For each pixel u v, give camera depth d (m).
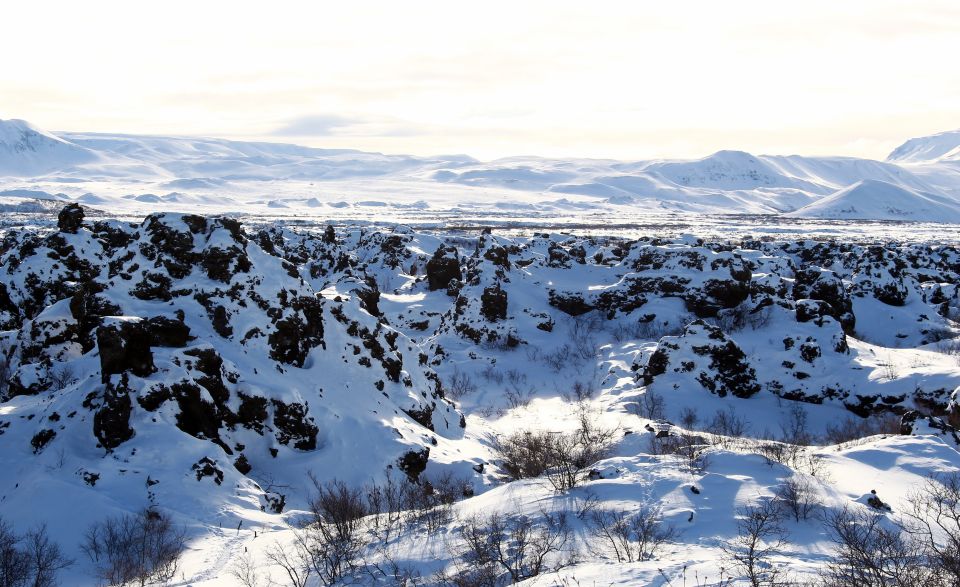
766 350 58.91
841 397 52.69
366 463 33.84
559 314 75.00
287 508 30.00
